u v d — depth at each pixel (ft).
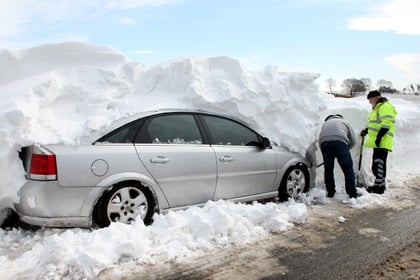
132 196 12.76
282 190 17.31
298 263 11.02
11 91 13.64
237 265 10.78
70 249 10.36
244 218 13.37
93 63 17.56
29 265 10.19
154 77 16.70
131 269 10.28
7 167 11.66
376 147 19.58
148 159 12.89
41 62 16.62
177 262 10.80
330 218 15.30
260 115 17.22
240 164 15.37
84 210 11.76
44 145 11.54
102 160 12.04
